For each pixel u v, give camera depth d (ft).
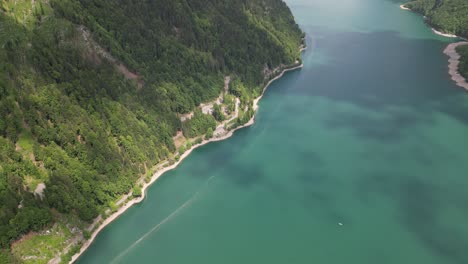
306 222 545.85
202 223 542.57
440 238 522.47
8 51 531.09
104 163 543.39
